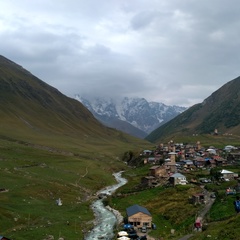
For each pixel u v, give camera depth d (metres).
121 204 146.62
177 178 166.62
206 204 120.31
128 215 113.25
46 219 112.25
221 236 75.75
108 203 152.00
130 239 94.38
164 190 157.00
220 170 185.12
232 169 188.50
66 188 165.75
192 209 116.50
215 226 87.62
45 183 161.50
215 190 140.75
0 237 76.06
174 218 114.25
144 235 99.81
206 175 185.62
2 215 103.75
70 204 142.38
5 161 197.12
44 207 127.69
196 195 124.50
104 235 104.31
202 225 94.50
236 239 71.56
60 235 98.50
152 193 158.50
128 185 193.38
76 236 100.88
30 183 154.75
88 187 184.38
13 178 158.00
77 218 121.56
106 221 122.50
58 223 110.31
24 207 120.56
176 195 142.00
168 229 105.88
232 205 108.50
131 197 157.25
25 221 105.94
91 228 112.69
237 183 143.12
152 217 120.25
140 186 182.25
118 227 112.31
